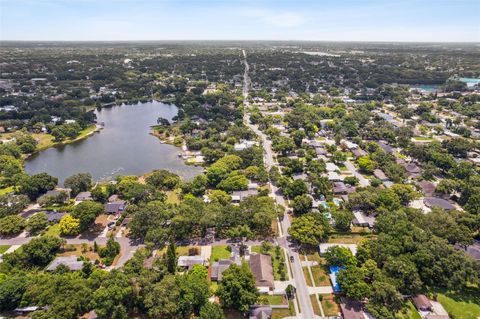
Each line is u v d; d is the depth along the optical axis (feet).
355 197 470.39
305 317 302.25
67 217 427.33
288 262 373.81
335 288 327.88
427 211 482.28
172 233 409.49
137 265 332.60
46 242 378.32
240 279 307.37
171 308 285.02
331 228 420.36
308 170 603.26
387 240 367.66
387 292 300.81
